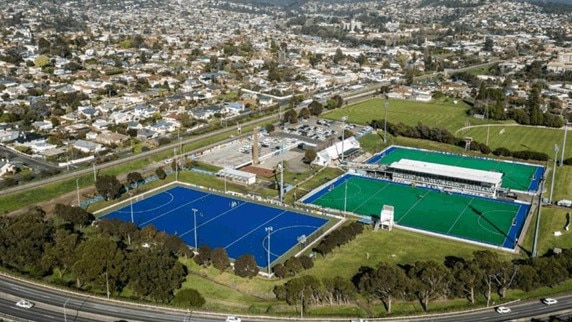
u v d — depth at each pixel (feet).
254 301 433.48
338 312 410.93
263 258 515.50
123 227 528.22
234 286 459.32
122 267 430.61
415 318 399.03
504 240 556.92
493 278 437.99
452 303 423.64
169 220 606.96
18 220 490.49
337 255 515.50
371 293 424.46
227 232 577.43
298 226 594.24
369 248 531.91
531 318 398.42
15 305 407.44
